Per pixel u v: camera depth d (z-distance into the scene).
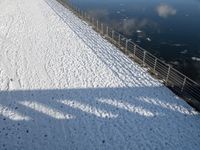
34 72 17.73
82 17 30.52
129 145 11.48
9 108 14.01
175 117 13.05
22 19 29.64
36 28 26.55
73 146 11.50
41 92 15.44
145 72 17.48
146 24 31.44
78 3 42.66
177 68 20.56
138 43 25.27
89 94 15.16
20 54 20.41
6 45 22.08
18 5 36.25
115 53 20.59
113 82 16.33
